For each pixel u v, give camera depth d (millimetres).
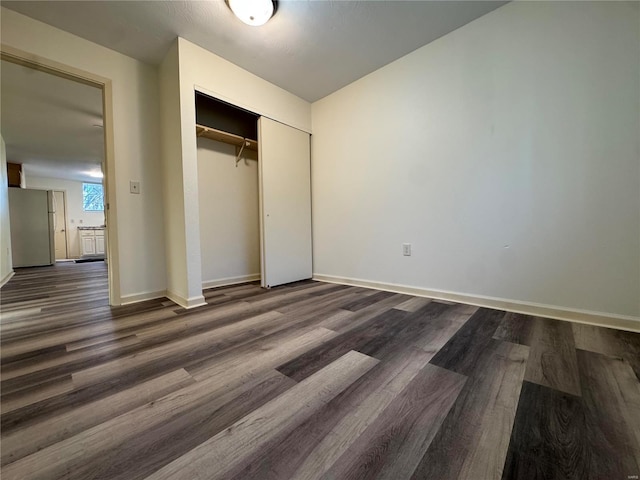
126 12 1771
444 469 654
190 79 2086
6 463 684
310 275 3172
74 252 7129
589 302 1595
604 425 790
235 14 1780
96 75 2074
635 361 1152
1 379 1078
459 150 2041
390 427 796
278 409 885
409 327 1590
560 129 1650
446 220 2131
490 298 1944
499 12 1829
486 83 1903
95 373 1117
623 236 1494
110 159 2160
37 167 5699
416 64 2240
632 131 1456
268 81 2672
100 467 671
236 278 3045
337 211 2926
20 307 2129
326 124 2990
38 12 1752
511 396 932
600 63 1524
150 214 2363
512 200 1827
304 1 1716
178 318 1809
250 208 3203
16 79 2527
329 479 629
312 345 1366
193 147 2111
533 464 664
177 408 896
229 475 644
